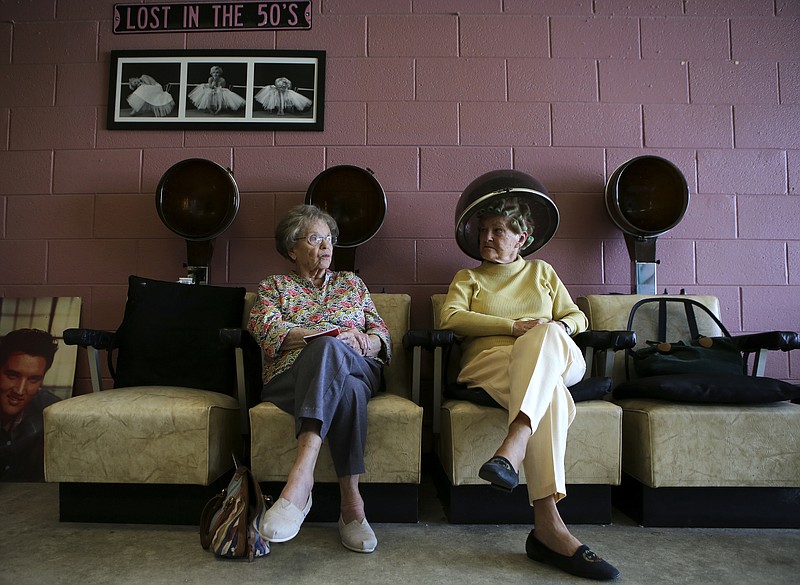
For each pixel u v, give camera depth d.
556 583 1.47
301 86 2.73
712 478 1.82
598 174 2.72
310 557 1.62
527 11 2.75
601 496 1.91
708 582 1.48
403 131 2.72
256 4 2.74
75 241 2.71
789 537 1.80
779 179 2.72
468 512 1.90
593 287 2.69
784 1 2.77
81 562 1.58
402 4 2.76
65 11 2.77
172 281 2.70
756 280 2.70
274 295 2.10
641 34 2.75
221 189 2.57
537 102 2.73
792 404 1.93
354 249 2.56
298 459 1.60
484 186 2.17
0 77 2.75
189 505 1.89
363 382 1.83
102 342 2.10
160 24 2.74
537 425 1.61
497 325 2.00
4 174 2.73
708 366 2.03
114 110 2.73
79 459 1.82
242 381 1.97
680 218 2.51
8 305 2.66
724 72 2.74
